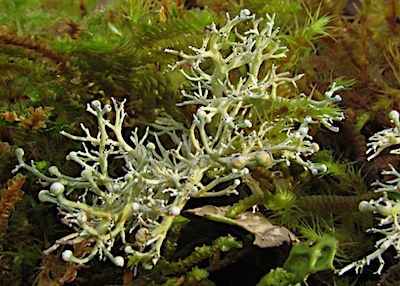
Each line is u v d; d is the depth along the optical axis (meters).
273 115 0.14
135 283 0.13
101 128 0.13
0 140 0.15
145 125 0.15
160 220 0.13
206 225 0.14
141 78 0.15
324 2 0.17
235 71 0.15
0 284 0.13
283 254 0.13
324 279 0.13
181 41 0.15
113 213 0.12
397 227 0.12
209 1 0.17
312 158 0.15
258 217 0.14
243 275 0.14
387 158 0.15
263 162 0.12
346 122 0.15
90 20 0.16
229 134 0.13
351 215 0.14
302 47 0.16
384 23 0.17
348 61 0.16
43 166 0.14
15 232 0.13
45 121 0.14
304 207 0.14
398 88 0.16
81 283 0.14
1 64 0.15
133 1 0.16
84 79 0.15
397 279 0.13
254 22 0.14
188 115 0.15
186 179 0.13
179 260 0.13
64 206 0.12
